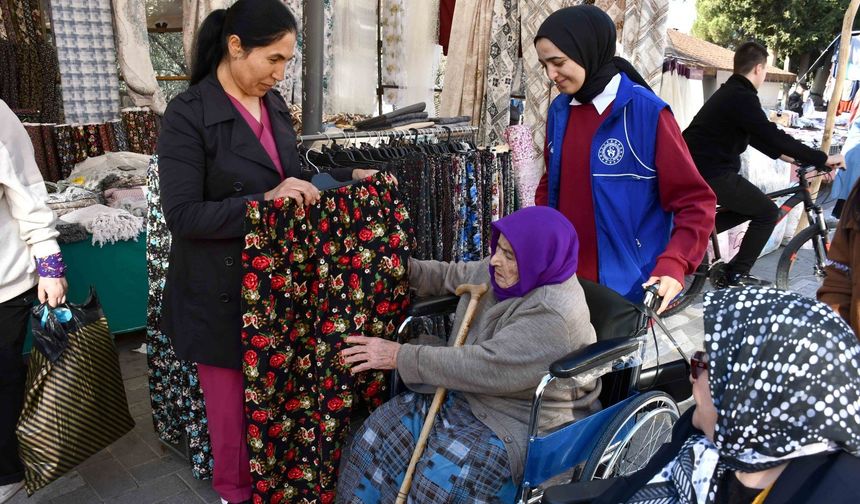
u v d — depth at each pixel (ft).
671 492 4.62
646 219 8.43
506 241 7.23
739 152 14.62
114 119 15.87
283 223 6.67
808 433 3.50
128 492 8.82
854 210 5.77
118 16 15.08
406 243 7.90
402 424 7.52
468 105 15.89
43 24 15.28
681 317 9.38
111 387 8.57
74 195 13.21
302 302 7.19
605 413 7.07
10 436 7.98
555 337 6.82
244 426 7.35
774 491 3.65
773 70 53.26
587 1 14.35
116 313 12.81
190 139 6.48
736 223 15.15
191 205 6.39
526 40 14.61
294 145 7.42
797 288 15.74
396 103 17.72
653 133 7.99
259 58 6.31
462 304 8.05
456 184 10.08
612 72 8.28
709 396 4.22
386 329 7.93
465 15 15.52
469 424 7.14
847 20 18.48
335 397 7.48
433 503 6.73
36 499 8.58
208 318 6.84
